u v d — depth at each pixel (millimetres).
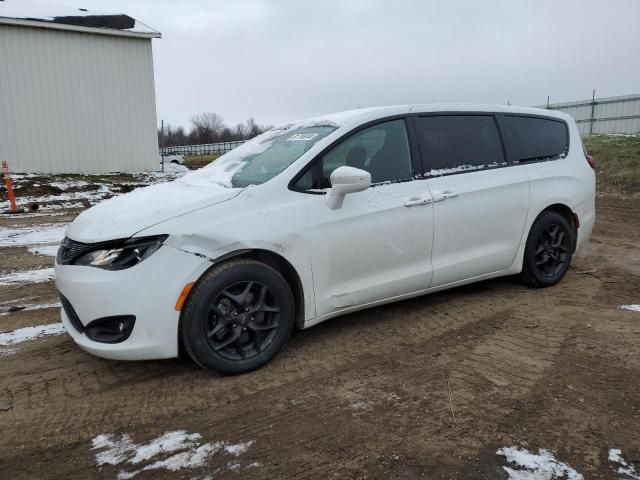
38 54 15039
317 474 2301
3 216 10273
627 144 18984
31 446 2562
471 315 4215
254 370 3299
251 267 3201
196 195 3385
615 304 4449
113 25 16359
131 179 15727
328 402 2912
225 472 2330
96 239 3059
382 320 4145
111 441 2590
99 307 2969
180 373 3311
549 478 2230
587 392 2938
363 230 3635
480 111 4520
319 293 3525
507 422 2660
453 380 3125
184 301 3041
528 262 4719
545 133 4922
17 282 5520
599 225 8867
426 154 4074
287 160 3633
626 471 2270
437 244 4031
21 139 15055
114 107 16469
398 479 2252
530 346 3588
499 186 4371
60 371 3379
